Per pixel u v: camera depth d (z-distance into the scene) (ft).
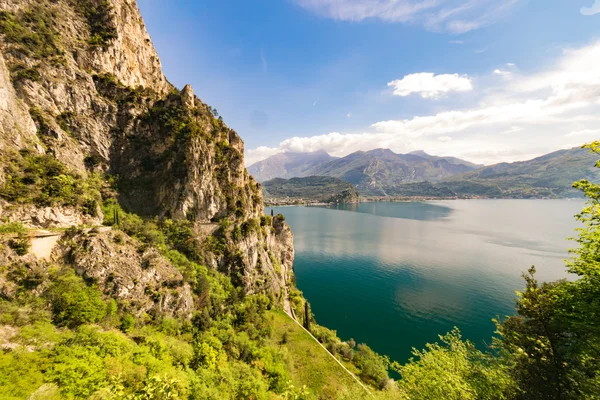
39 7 193.16
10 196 132.77
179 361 127.95
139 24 269.23
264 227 312.71
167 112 243.81
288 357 185.68
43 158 159.63
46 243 132.46
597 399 60.59
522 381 74.02
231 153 273.54
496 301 358.02
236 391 123.85
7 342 92.43
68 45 204.44
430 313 338.34
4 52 168.96
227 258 238.48
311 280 454.81
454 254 565.12
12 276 114.01
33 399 73.36
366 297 389.19
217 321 188.65
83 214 164.86
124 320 135.85
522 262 496.64
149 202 222.48
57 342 101.40
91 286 135.44
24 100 170.81
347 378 178.70
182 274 185.78
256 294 249.75
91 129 205.26
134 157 227.61
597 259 69.15
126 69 242.99
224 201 251.19
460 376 89.92
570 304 69.51
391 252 595.88
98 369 92.63
